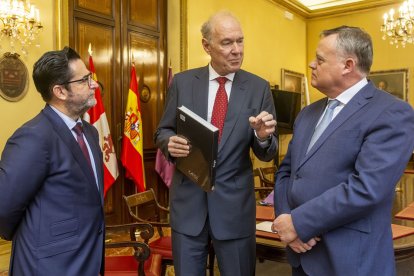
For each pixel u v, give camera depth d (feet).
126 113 15.14
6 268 10.66
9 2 11.44
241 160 5.79
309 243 4.58
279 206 5.36
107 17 15.29
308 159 4.80
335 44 4.63
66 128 5.14
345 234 4.44
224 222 5.63
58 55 5.10
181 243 5.83
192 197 5.78
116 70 15.67
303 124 5.30
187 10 17.66
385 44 26.25
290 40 26.99
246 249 5.81
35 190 4.84
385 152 4.21
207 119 5.86
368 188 4.14
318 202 4.42
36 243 4.90
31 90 12.52
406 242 6.40
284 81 26.02
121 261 7.73
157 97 17.61
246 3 22.12
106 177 13.99
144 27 16.90
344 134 4.54
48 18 12.89
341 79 4.70
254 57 23.02
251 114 5.77
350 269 4.36
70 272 5.00
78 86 5.19
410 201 9.86
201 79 6.07
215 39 5.58
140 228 7.97
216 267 11.06
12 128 12.05
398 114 4.31
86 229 5.24
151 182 17.22
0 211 4.71
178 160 5.73
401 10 19.62
